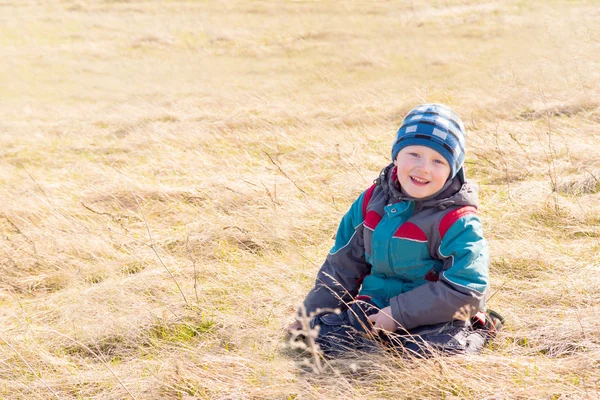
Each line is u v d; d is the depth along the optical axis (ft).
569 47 34.42
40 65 53.01
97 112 35.32
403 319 8.73
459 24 55.88
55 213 16.31
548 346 9.13
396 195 9.03
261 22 67.36
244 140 23.91
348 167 18.38
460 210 8.77
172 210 16.89
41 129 30.99
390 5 69.21
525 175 16.96
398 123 25.67
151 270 12.89
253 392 8.43
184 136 24.89
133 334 10.49
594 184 15.64
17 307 12.08
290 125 26.61
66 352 10.35
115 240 14.84
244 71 47.98
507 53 40.34
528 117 23.65
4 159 24.98
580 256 11.96
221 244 14.20
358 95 34.22
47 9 79.41
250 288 11.80
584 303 10.20
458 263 8.53
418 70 41.65
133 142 25.76
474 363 8.42
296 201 15.71
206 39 61.21
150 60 54.19
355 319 9.42
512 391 7.90
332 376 8.72
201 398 8.46
